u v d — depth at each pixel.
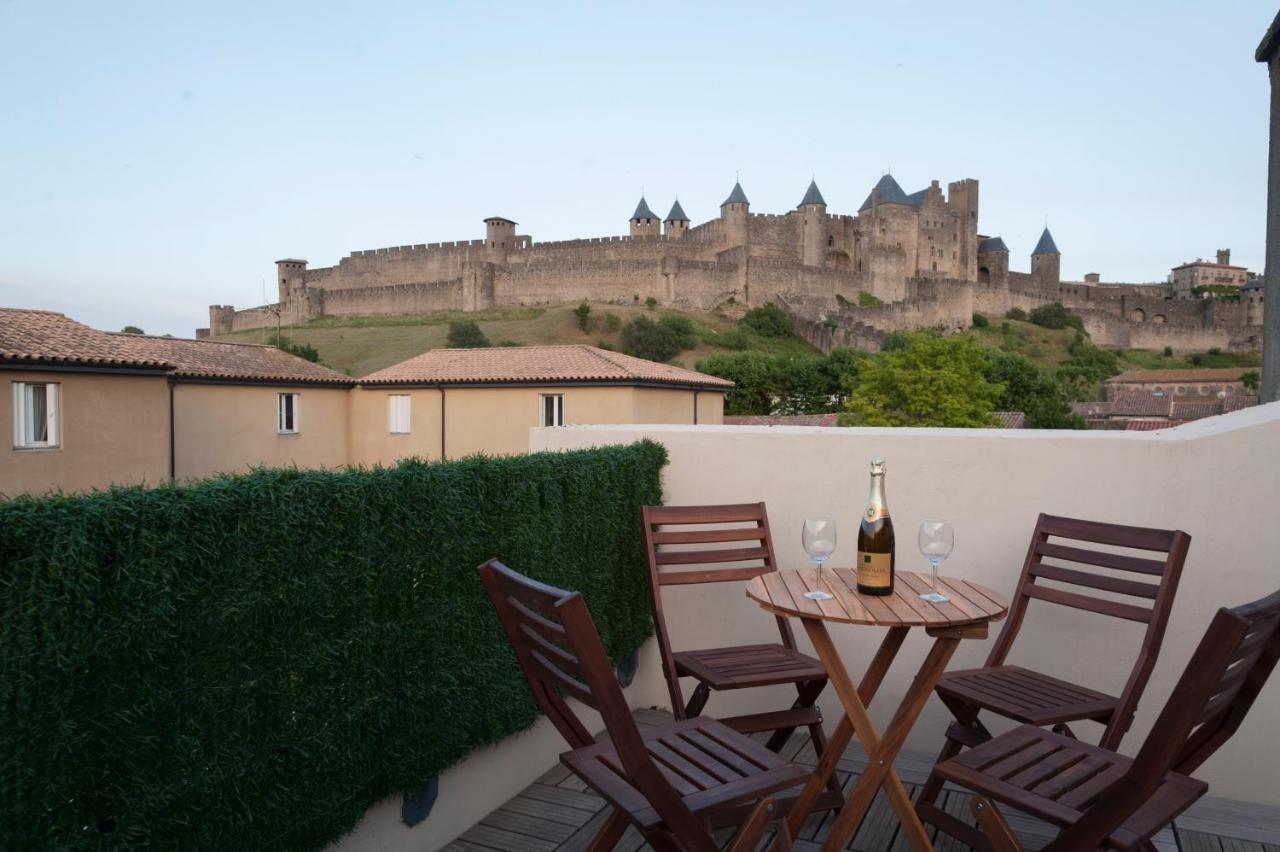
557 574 3.86
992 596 2.92
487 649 3.44
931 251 97.06
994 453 4.13
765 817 2.59
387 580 2.89
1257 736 3.70
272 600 2.42
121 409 17.94
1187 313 106.69
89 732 1.91
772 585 3.09
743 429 4.77
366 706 2.79
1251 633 2.18
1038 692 3.28
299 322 85.75
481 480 3.38
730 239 83.75
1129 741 3.91
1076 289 105.88
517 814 3.64
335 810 2.67
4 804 1.74
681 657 3.79
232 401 22.38
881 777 2.88
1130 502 3.86
